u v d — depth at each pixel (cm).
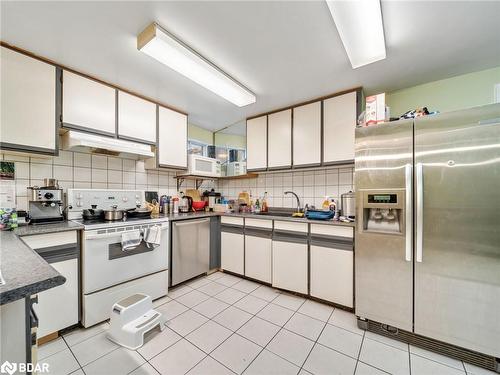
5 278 64
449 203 138
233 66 182
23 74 161
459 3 121
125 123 221
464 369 130
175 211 286
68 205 197
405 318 152
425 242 145
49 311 151
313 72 191
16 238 122
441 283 141
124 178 254
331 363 135
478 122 132
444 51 162
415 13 128
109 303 179
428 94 208
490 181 129
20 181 183
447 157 139
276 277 234
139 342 148
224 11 127
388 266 158
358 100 215
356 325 174
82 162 220
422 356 141
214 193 339
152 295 209
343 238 194
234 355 141
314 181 270
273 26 138
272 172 292
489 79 186
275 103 253
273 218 238
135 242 192
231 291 234
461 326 136
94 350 145
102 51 163
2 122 152
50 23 135
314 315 189
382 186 159
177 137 273
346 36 141
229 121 322
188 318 183
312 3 122
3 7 121
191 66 172
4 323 63
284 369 130
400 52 164
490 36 146
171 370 129
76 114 187
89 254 168
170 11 127
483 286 130
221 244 290
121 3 121
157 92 229
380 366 133
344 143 220
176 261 236
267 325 174
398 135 154
